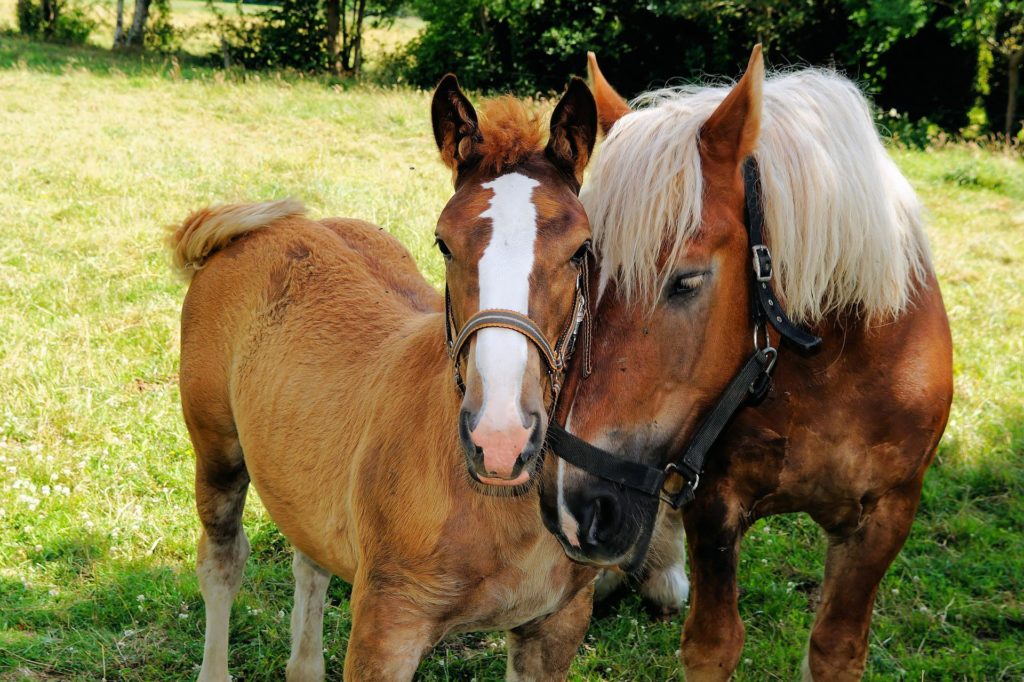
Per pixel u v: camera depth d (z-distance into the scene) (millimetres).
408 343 2514
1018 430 4715
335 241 3131
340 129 11562
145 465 4109
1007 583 3699
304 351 2750
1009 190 10773
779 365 2416
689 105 2297
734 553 2543
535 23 17891
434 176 9078
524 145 2053
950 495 4234
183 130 10945
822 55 16641
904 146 13398
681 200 2016
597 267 2086
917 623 3438
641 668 3203
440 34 18078
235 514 3096
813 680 2613
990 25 14875
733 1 15883
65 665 3016
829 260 2281
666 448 2152
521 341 1812
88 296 5691
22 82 13789
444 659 3242
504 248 1874
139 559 3553
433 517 2168
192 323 3139
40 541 3600
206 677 2949
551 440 2059
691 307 2064
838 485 2490
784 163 2254
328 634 3336
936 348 2506
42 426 4285
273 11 20031
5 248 6375
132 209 7355
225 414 3025
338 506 2492
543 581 2270
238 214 3145
